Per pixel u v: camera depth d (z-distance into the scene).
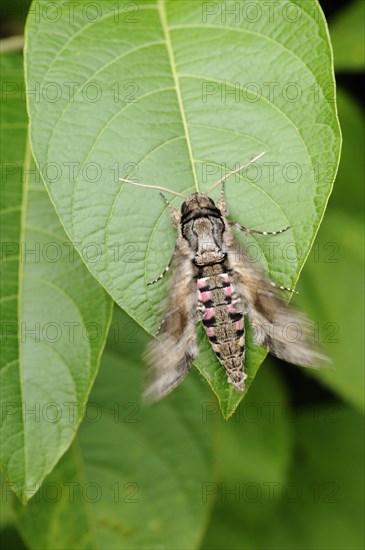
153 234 0.50
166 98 0.50
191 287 0.51
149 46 0.50
